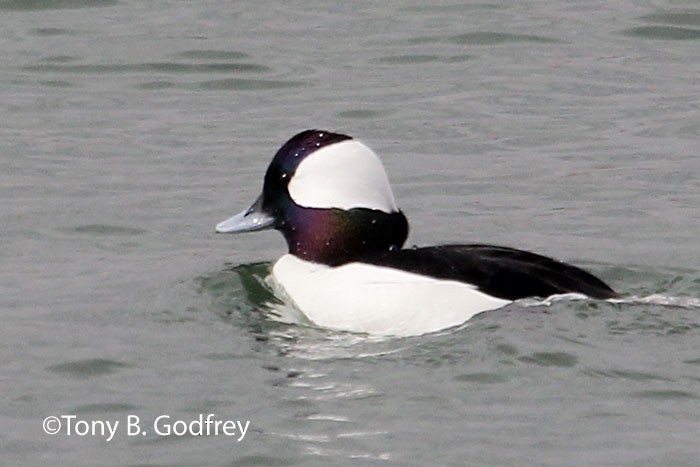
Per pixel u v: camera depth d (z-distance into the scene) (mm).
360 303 12766
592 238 15688
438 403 11477
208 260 15141
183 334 13094
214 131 19547
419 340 12383
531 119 19812
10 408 11766
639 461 10656
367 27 23656
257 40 23047
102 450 11078
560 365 11883
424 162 18375
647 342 12156
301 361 12312
